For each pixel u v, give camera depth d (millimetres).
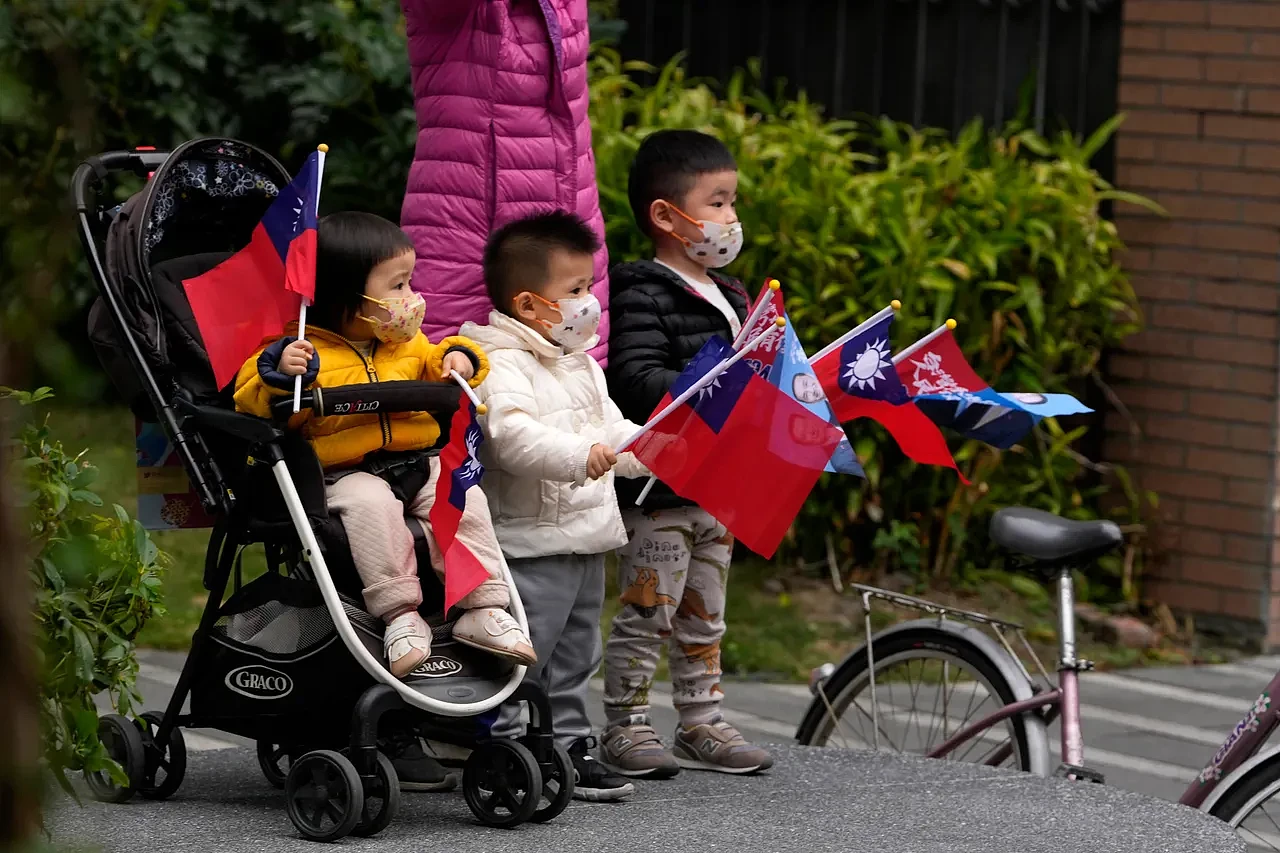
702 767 13867
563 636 12828
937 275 23594
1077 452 25344
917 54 26156
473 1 13523
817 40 26953
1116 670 23016
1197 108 24016
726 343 13672
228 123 28000
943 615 15133
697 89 25438
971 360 24281
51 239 6582
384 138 24828
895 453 24203
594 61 26406
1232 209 23781
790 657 22125
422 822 11531
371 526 10945
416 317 11289
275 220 11023
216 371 11117
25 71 16609
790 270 23734
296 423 10945
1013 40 25625
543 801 11812
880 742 16234
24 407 10172
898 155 24938
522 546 12156
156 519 12500
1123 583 24828
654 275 13469
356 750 10672
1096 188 24969
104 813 11547
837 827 11898
